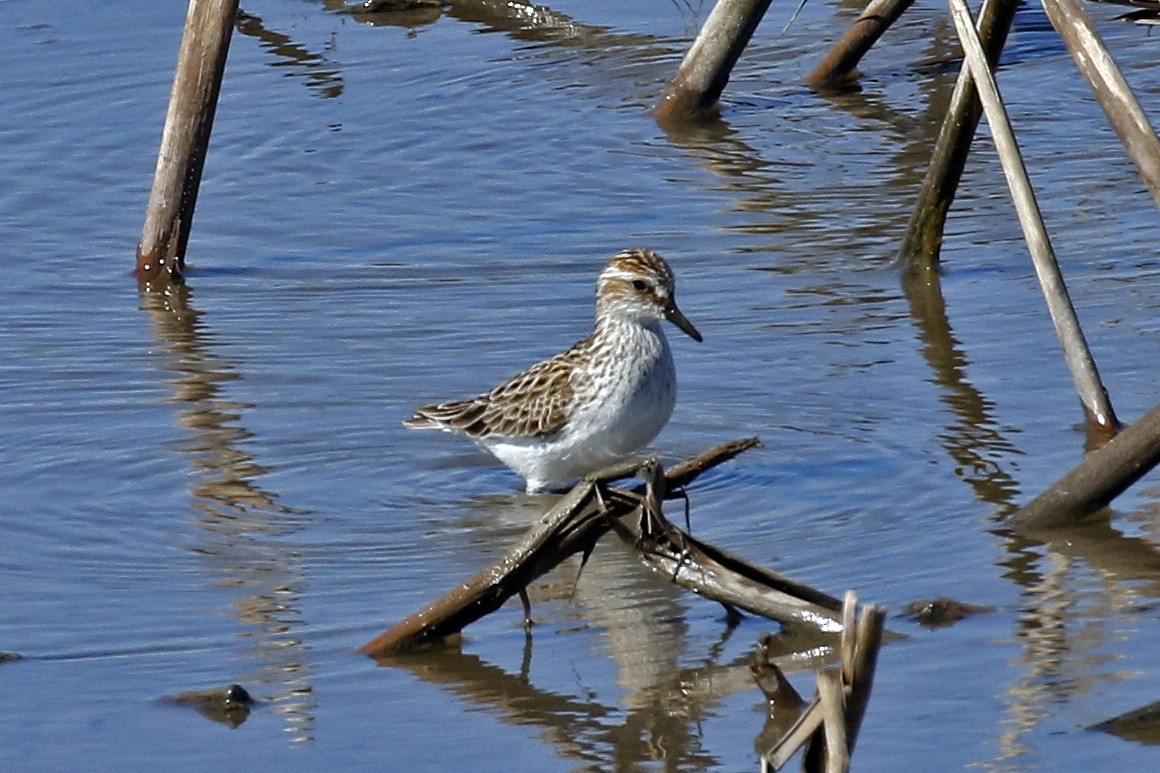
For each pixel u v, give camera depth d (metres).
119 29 25.73
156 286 18.02
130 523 12.67
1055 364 15.11
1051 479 12.76
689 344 15.98
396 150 21.78
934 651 10.09
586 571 11.64
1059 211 18.98
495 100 23.45
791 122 22.61
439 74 24.45
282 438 14.34
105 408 14.97
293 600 11.27
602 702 9.73
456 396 15.13
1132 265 17.33
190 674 10.18
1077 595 10.81
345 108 23.19
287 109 23.17
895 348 15.70
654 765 9.03
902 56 25.08
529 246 18.80
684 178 20.69
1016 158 13.46
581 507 10.27
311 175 21.03
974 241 18.41
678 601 11.10
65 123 22.52
